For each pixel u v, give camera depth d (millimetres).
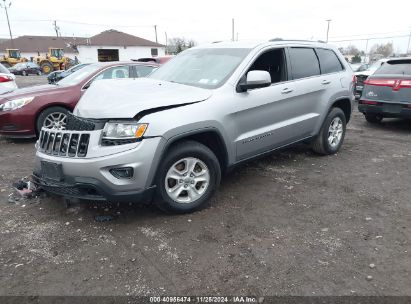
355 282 2793
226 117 4023
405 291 2691
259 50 4605
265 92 4523
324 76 5586
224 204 4148
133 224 3680
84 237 3441
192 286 2760
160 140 3467
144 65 7961
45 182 3707
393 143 7047
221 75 4320
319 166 5523
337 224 3699
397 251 3205
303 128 5254
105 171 3355
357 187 4691
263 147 4645
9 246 3299
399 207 4102
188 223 3701
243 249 3238
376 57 56188
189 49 5293
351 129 8438
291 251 3205
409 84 7520
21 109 6656
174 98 3738
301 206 4117
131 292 2701
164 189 3648
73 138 3514
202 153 3820
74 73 7879
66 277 2871
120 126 3406
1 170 5336
